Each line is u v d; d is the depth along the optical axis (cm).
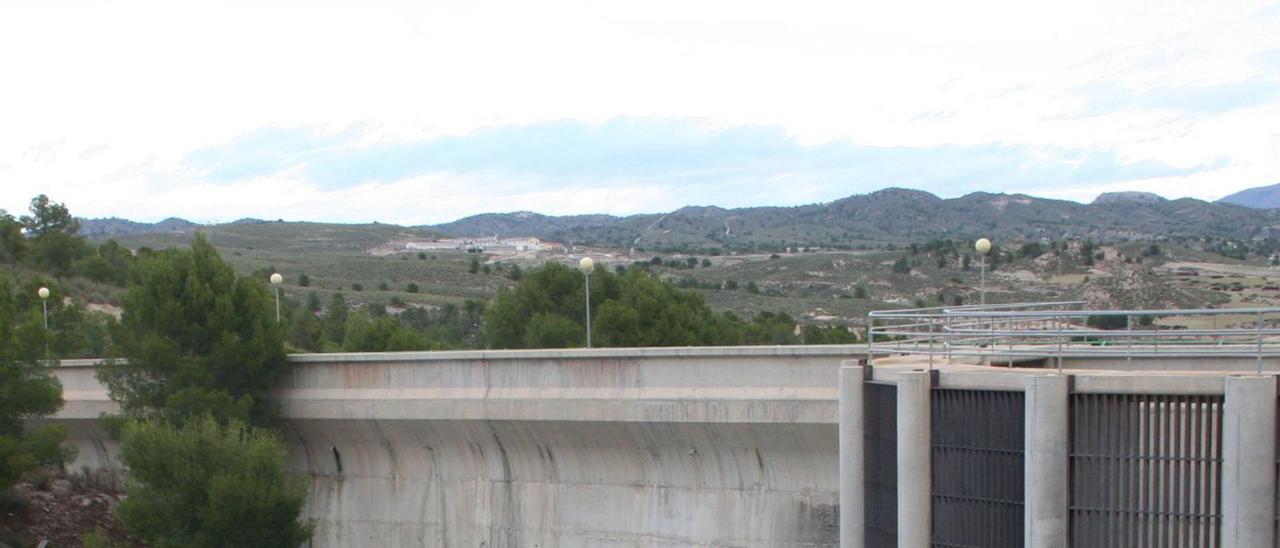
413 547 3612
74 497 4178
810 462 2941
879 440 2075
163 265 4000
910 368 2011
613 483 3253
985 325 2739
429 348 5869
